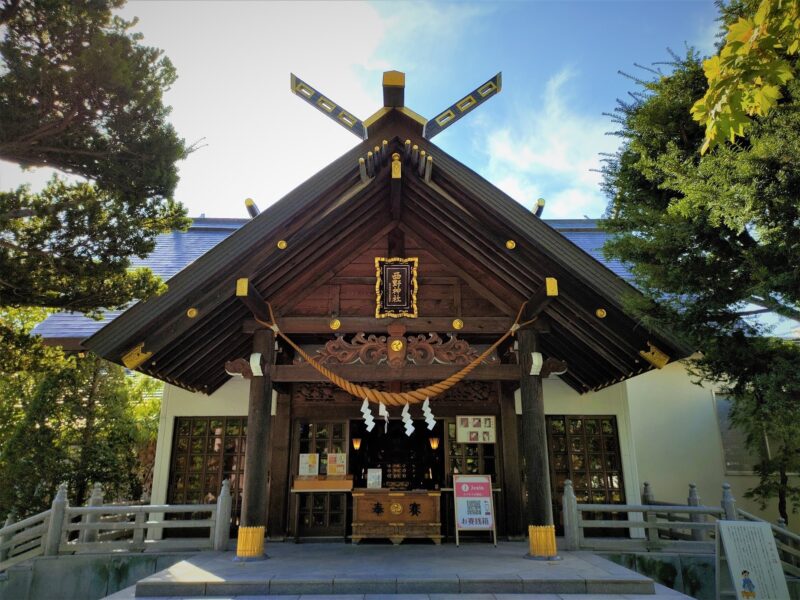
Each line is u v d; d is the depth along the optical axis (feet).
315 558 21.97
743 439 33.86
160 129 19.15
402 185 24.16
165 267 39.99
